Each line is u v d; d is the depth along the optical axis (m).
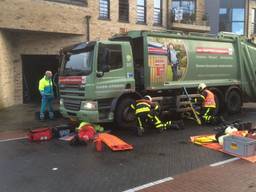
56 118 15.24
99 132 11.88
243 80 16.75
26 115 16.09
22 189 7.09
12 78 19.31
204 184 7.18
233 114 16.36
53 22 18.75
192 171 8.01
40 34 19.70
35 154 9.64
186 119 14.59
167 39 13.62
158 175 7.79
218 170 8.05
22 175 7.92
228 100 16.03
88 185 7.26
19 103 19.88
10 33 18.83
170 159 8.99
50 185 7.29
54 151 9.91
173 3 28.03
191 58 14.42
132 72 12.62
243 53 16.70
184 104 13.94
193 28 26.36
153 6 24.11
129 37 13.14
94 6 20.64
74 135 11.49
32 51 19.66
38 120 14.89
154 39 13.16
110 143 10.26
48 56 20.81
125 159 9.05
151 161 8.85
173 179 7.50
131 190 6.93
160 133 12.09
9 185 7.31
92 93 11.67
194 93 14.71
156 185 7.18
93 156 9.36
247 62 16.88
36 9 18.08
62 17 19.12
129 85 12.49
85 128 10.99
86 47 12.06
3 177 7.80
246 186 7.03
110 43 12.08
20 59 19.64
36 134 11.16
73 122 13.12
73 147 10.33
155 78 13.15
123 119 12.40
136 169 8.23
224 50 15.84
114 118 12.27
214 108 13.63
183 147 10.16
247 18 34.88
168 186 7.11
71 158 9.20
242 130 11.03
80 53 12.27
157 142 10.81
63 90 12.84
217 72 15.57
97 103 11.79
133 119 12.61
